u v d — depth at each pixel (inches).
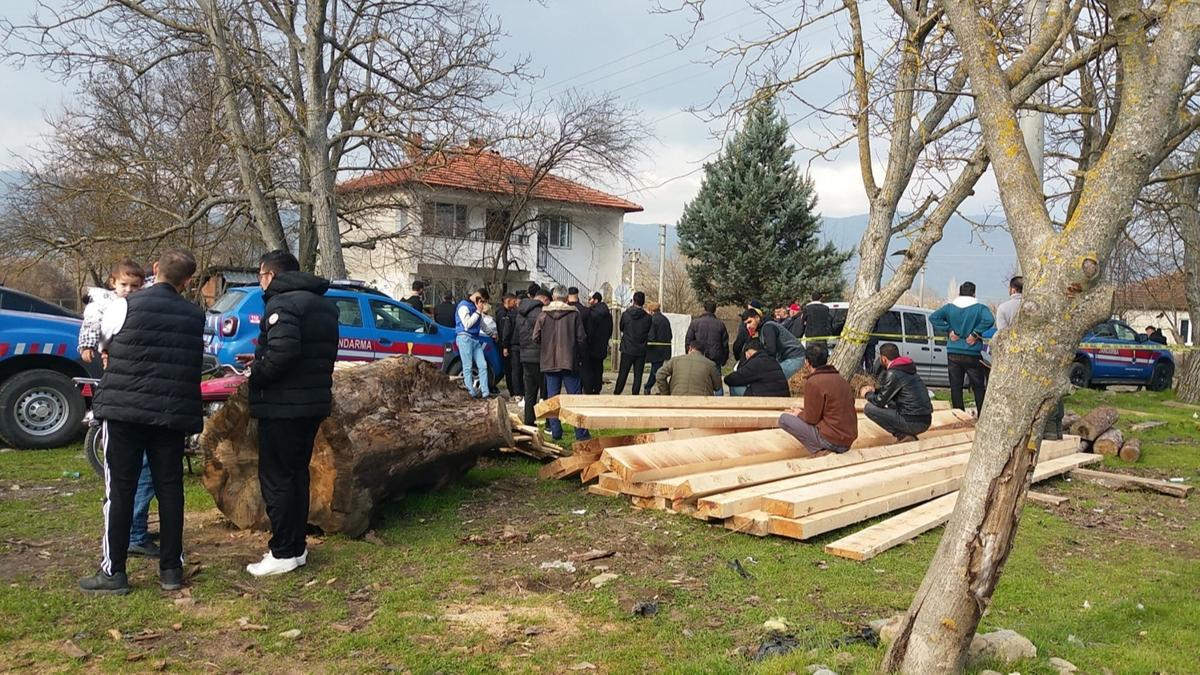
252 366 208.2
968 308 455.5
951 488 329.1
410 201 973.2
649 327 531.2
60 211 945.5
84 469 327.6
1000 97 157.2
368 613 192.1
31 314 374.3
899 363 368.8
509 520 273.7
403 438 258.2
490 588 210.4
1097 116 369.7
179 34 676.7
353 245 919.0
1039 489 354.6
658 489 281.3
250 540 243.4
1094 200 140.9
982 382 462.3
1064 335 141.2
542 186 1090.1
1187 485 371.2
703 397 362.9
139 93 826.2
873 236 390.6
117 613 184.7
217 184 812.6
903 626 153.4
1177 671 171.8
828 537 263.0
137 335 192.1
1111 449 432.8
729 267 1283.2
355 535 246.5
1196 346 380.8
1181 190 667.4
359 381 263.0
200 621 183.0
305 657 167.5
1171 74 140.0
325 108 679.1
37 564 214.7
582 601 201.9
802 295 1264.8
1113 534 290.0
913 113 381.4
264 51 690.8
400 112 682.8
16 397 364.2
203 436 249.0
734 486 282.2
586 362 476.4
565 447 398.0
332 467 241.1
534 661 167.8
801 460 313.0
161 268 200.8
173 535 199.8
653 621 189.9
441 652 171.0
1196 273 743.1
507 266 1067.3
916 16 360.2
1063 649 178.9
